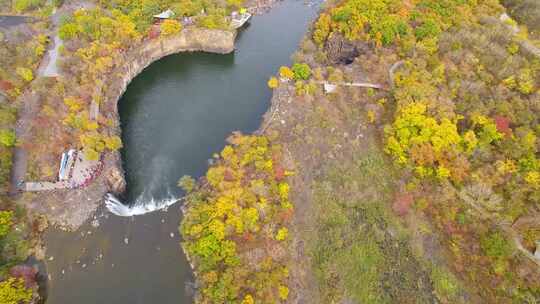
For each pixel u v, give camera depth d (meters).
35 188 94.44
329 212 93.12
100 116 109.00
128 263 86.88
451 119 98.69
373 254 86.81
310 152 104.56
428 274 83.38
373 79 118.12
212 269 81.12
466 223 86.00
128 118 120.50
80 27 127.06
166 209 95.50
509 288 77.31
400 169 97.19
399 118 99.12
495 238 80.06
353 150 104.50
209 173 95.06
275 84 119.88
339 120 111.00
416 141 94.88
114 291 83.31
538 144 91.19
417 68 112.38
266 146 102.69
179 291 82.62
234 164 96.88
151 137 115.19
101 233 90.81
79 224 91.50
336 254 86.44
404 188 92.88
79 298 82.44
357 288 82.12
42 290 82.81
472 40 118.12
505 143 91.88
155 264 86.62
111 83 122.25
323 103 115.25
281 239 86.12
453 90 105.06
